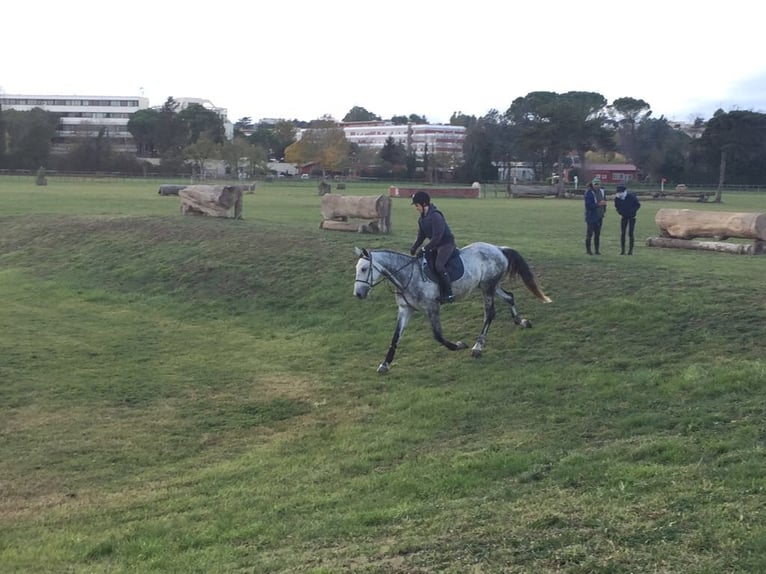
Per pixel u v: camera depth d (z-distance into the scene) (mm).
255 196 60188
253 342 16688
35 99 186625
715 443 8422
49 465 10375
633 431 9586
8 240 28672
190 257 23312
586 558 5934
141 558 7375
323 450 10477
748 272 17312
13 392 13430
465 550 6406
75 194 54750
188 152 114312
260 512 8352
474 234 27750
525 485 8086
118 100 187000
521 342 14234
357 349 15383
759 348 12242
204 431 11664
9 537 8281
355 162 131750
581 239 26594
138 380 14156
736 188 97625
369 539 7105
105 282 22781
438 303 13250
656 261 19391
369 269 12680
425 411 11547
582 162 102000
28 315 19484
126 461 10508
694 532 6141
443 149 156125
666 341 13188
